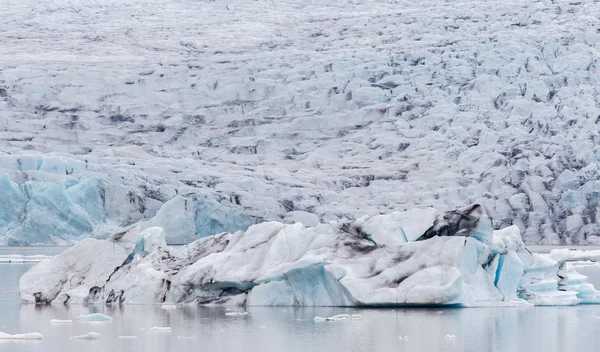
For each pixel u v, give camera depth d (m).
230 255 74.06
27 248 175.38
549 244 195.88
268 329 60.47
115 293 75.19
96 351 52.97
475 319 65.19
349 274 68.94
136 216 191.75
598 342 56.53
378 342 55.78
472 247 69.94
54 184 180.25
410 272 68.12
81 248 78.94
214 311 69.75
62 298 75.44
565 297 75.25
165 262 77.12
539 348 54.75
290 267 70.31
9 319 66.00
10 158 192.12
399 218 71.38
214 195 196.50
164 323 63.56
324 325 62.06
